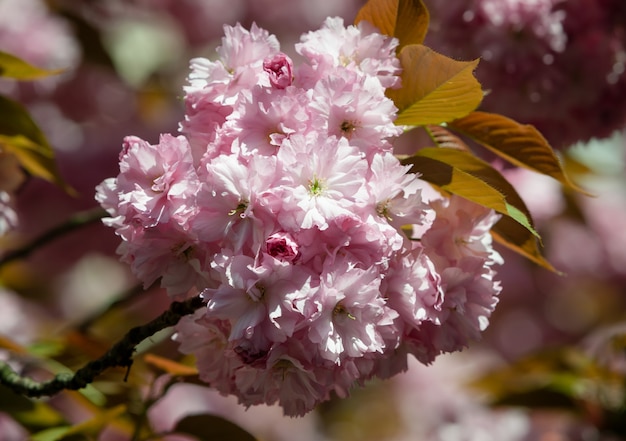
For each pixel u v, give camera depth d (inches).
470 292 36.0
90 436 42.3
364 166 34.1
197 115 35.4
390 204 34.4
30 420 43.3
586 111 47.6
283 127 34.3
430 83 36.5
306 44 35.8
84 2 73.0
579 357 56.2
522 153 39.4
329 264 33.7
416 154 37.8
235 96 35.2
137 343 36.5
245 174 33.7
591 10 46.4
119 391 43.1
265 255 33.4
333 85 34.6
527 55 46.0
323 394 35.2
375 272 33.9
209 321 35.4
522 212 37.7
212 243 34.4
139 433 40.8
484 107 46.9
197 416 41.4
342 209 33.7
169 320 35.8
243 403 36.2
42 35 63.9
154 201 34.3
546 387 53.6
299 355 34.2
